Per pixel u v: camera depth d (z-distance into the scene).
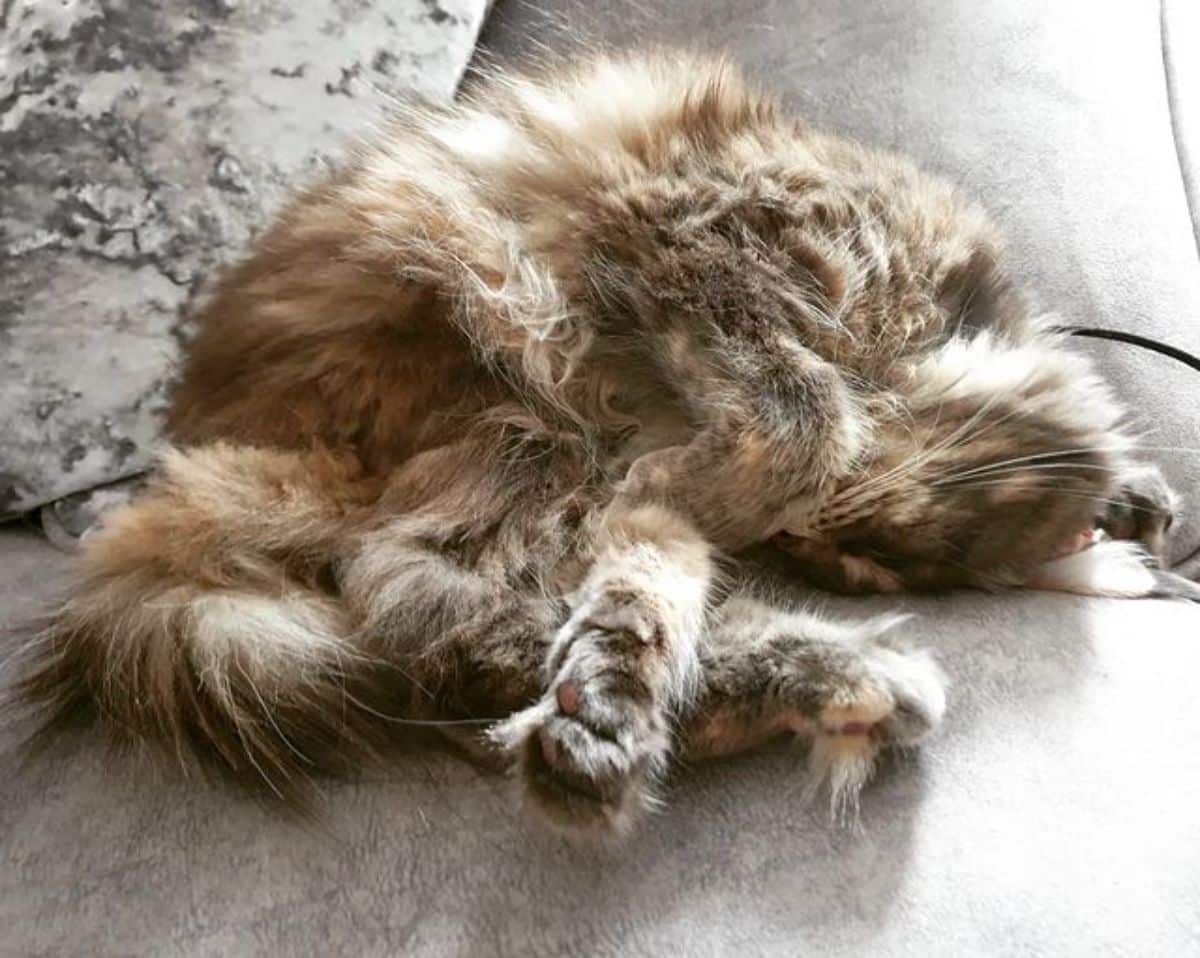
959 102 0.62
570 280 0.55
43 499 0.60
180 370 0.59
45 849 0.42
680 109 0.58
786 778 0.43
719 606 0.49
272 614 0.47
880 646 0.46
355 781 0.44
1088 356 0.60
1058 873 0.40
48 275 0.58
